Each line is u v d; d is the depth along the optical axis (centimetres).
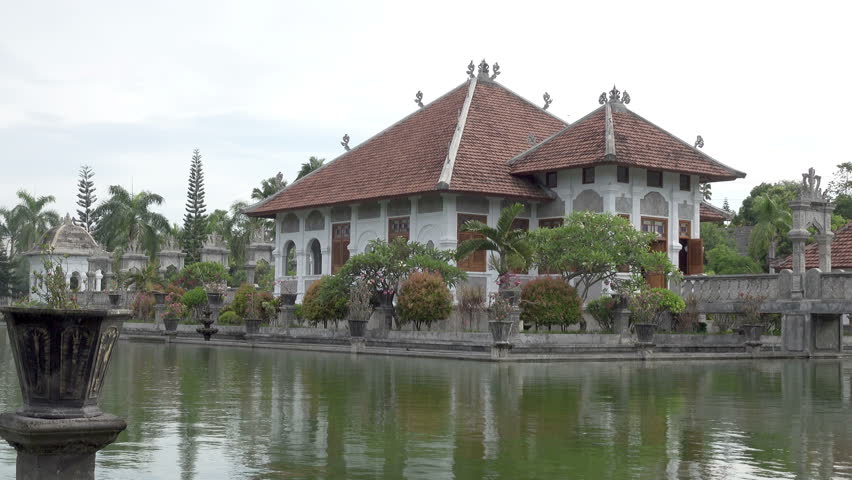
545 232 3177
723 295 3466
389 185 3988
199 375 2108
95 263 6419
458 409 1473
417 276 3192
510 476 953
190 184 7881
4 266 8569
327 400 1594
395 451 1093
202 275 5088
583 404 1556
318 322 3850
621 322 3067
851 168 7444
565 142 3884
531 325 3219
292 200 4531
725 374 2303
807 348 3180
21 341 803
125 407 1494
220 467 995
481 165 3875
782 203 6406
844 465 1020
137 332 4206
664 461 1038
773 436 1227
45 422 774
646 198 3803
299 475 954
